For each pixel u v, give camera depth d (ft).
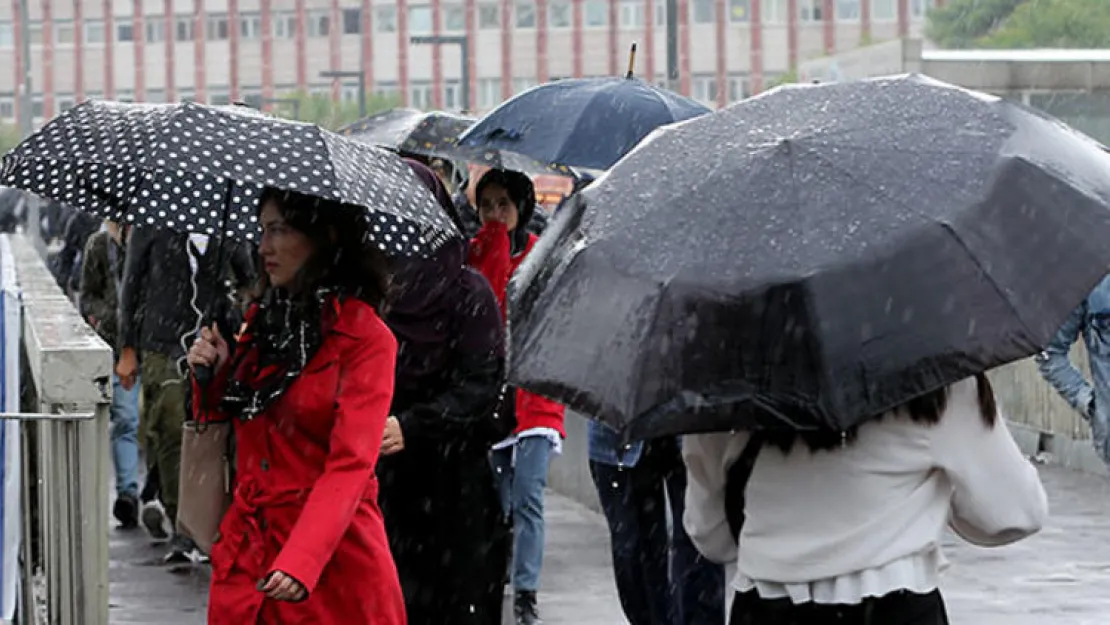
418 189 23.16
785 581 20.45
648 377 18.79
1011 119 20.07
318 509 21.56
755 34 382.42
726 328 18.74
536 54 391.65
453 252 30.37
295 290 22.18
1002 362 18.52
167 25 404.98
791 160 19.57
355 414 21.90
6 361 30.22
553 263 20.17
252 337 22.40
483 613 31.78
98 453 28.02
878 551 20.13
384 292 22.53
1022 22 254.68
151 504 53.36
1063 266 18.93
